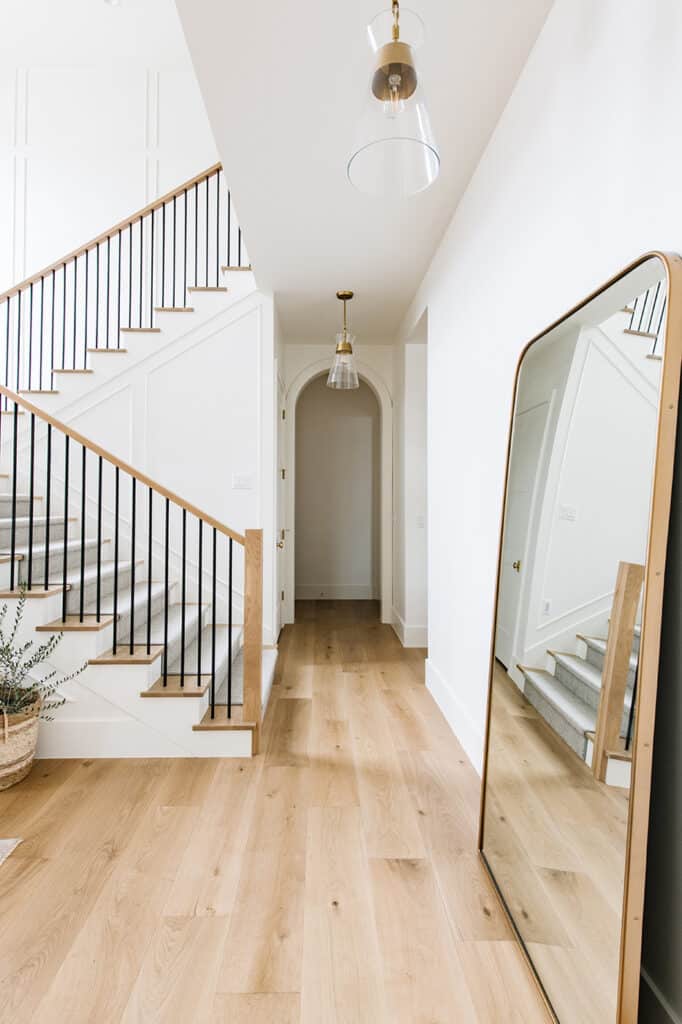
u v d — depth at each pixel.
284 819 2.24
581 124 1.63
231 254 5.38
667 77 1.23
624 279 1.33
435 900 1.79
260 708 2.85
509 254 2.24
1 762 2.45
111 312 5.38
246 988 1.45
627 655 1.22
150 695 2.79
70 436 2.83
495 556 2.40
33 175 5.47
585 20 1.60
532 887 1.58
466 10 1.84
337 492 7.30
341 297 4.41
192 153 5.52
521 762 1.76
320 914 1.72
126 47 5.30
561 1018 1.33
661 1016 1.21
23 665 2.69
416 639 4.96
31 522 2.82
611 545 1.32
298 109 2.31
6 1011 1.38
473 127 2.42
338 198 2.98
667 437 1.14
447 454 3.29
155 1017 1.37
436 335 3.60
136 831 2.15
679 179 1.20
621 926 1.14
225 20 1.87
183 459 4.37
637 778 1.14
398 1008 1.40
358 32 1.92
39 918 1.69
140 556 4.33
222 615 4.38
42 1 4.77
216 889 1.83
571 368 1.60
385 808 2.33
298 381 5.78
